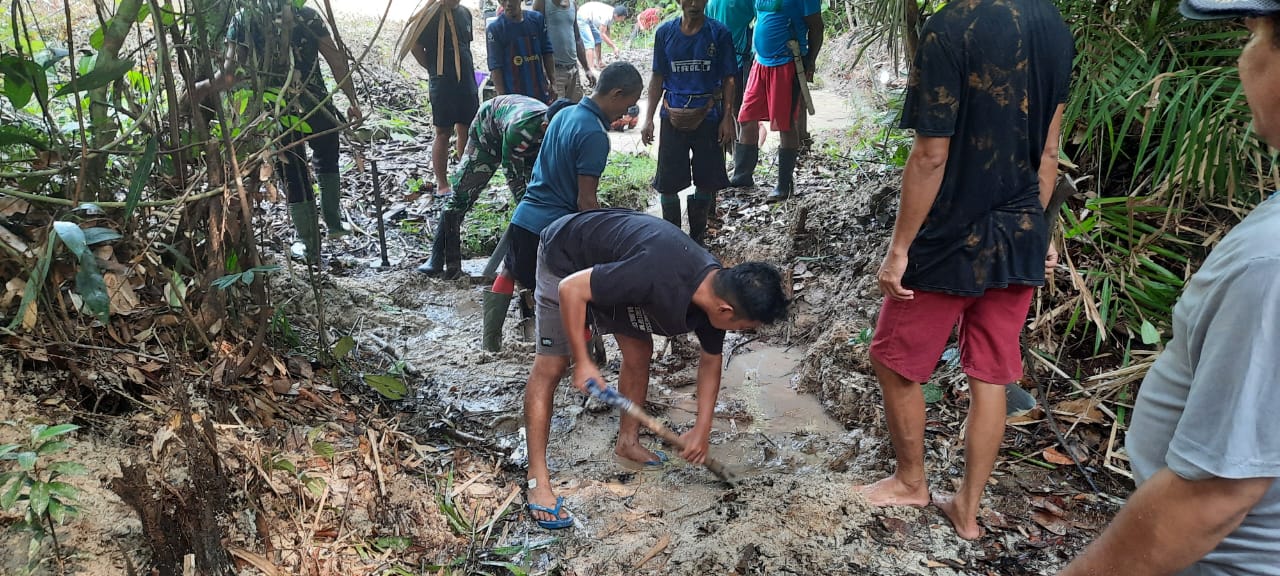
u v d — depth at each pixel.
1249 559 1.26
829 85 9.12
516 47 5.77
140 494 2.03
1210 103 3.29
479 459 3.22
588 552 2.75
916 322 2.56
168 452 2.51
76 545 2.19
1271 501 1.21
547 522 2.84
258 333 2.96
